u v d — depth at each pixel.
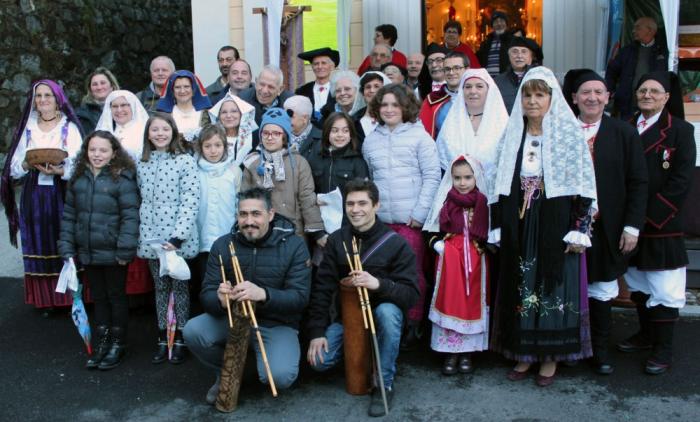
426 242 4.33
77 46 9.82
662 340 4.07
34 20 9.15
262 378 3.74
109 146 4.32
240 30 7.91
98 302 4.42
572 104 4.27
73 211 4.36
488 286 4.20
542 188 3.87
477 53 7.17
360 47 7.70
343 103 5.07
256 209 3.70
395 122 4.41
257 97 5.32
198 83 5.08
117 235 4.30
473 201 4.14
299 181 4.38
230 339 3.66
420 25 7.60
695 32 6.68
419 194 4.40
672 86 4.19
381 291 3.71
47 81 5.02
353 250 3.81
